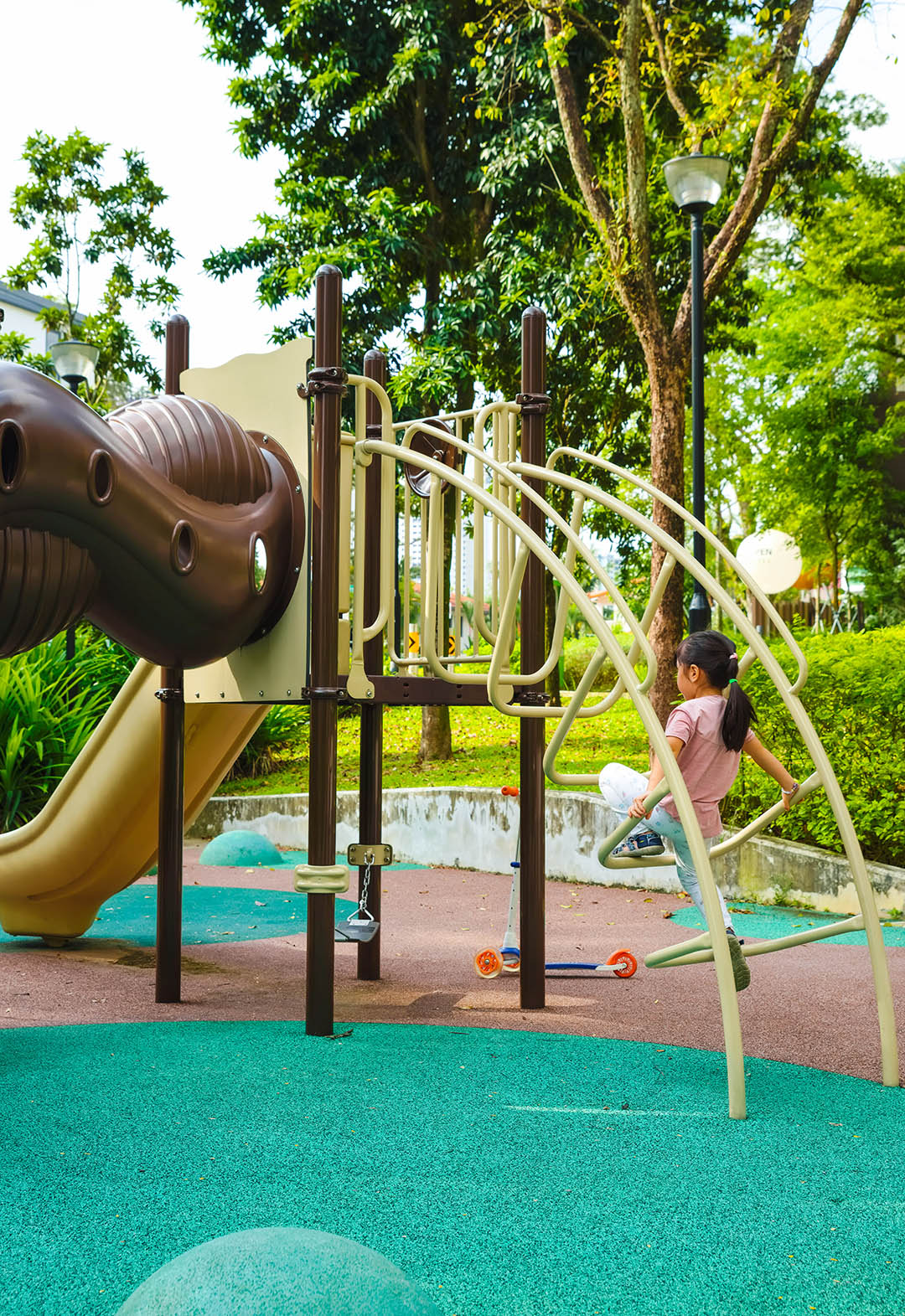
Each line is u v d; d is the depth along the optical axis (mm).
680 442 11156
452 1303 2303
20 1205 2773
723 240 11125
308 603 4977
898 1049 4480
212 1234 2604
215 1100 3689
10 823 10227
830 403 29688
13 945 7242
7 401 3705
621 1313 2281
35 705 10461
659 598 4828
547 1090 3881
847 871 8180
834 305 27344
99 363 20984
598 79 12234
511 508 5746
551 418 16969
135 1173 3002
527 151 13891
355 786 13656
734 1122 3549
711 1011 5262
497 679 4871
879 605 31719
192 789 7008
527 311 5816
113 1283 2352
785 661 9133
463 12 15000
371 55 14844
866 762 8305
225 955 6906
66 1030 4762
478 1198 2865
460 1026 4941
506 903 9117
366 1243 2576
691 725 4492
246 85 15719
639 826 4992
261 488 4945
